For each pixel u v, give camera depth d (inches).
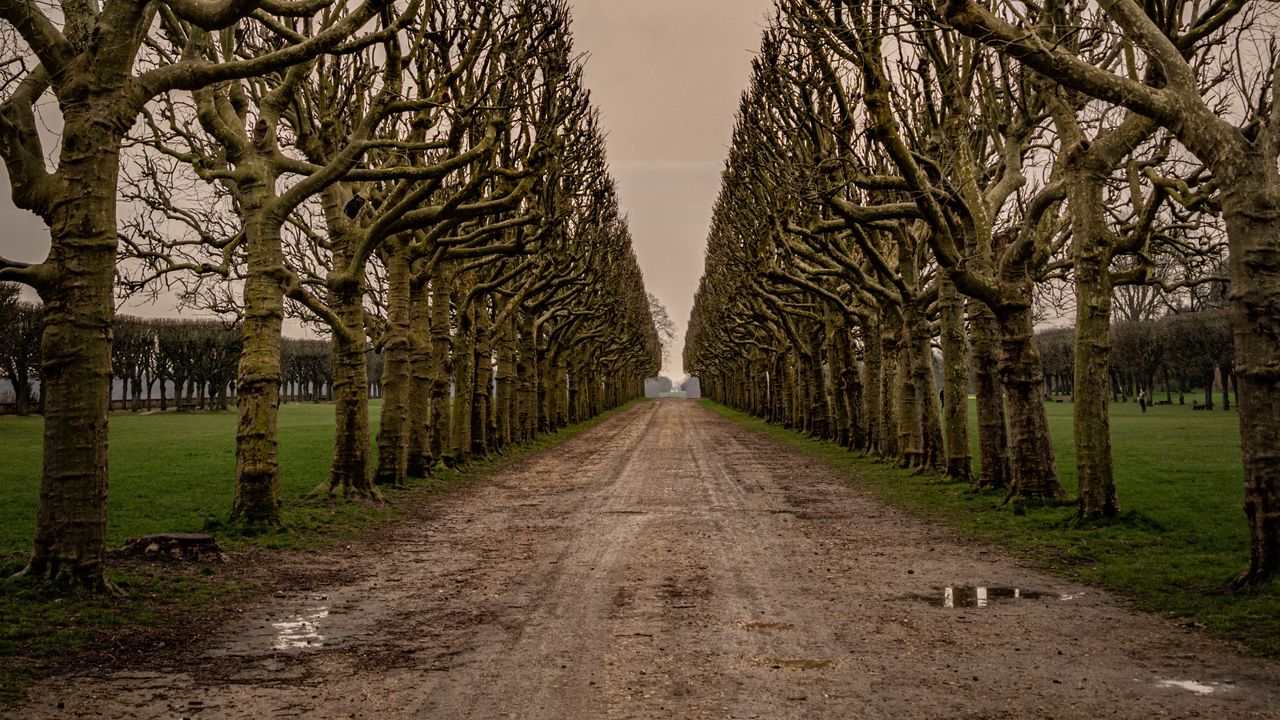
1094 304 563.5
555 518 692.7
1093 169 557.0
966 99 716.0
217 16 406.3
